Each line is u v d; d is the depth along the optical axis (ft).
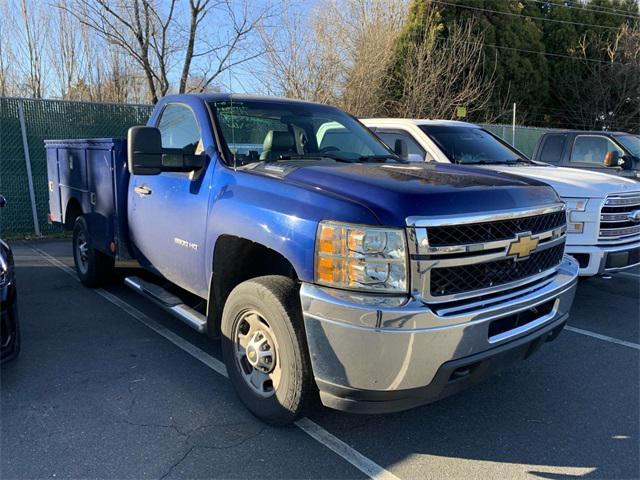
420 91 63.77
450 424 11.63
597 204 18.58
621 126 102.63
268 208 10.41
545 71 98.73
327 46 56.13
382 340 8.73
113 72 53.72
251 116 13.93
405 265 8.85
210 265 12.20
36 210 32.68
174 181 13.70
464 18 83.30
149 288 15.53
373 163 13.20
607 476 9.91
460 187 9.91
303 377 10.17
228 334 11.72
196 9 48.24
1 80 52.49
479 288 9.56
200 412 11.87
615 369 14.61
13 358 12.86
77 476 9.62
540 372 14.37
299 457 10.31
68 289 21.36
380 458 10.36
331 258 9.17
